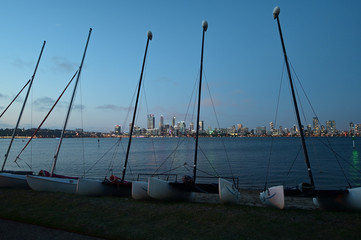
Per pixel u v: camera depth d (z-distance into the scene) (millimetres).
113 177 14500
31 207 9914
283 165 41000
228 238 6566
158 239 6449
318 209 11320
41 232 6977
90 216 8602
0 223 7801
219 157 57469
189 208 10023
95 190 13750
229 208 10086
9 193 13164
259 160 49875
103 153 75500
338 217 8758
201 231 7121
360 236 6766
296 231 7180
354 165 39656
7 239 6434
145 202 11578
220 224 7801
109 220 8133
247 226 7613
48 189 14648
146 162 47719
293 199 14188
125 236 6648
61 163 46562
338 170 34000
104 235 6715
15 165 43562
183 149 93250
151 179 11609
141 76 17234
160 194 11836
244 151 79188
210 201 13781
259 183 25734
